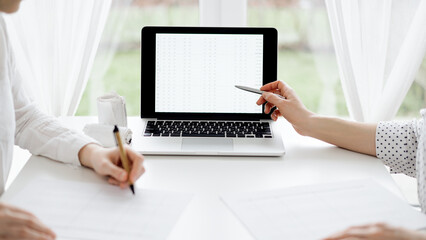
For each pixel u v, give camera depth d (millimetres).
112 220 780
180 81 1228
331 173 975
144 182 928
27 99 1133
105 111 1140
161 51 1224
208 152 1051
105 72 1655
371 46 1459
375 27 1444
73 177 940
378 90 1489
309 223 779
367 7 1435
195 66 1227
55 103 1514
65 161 998
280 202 846
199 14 1634
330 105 1683
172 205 833
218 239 738
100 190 881
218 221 789
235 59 1228
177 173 970
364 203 842
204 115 1229
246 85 1231
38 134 1047
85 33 1469
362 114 1518
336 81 1655
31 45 1474
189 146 1075
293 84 1678
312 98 1685
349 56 1467
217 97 1229
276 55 1223
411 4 1428
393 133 1064
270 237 740
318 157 1060
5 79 1019
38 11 1443
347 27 1467
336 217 797
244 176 958
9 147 1017
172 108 1230
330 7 1452
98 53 1628
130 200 846
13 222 683
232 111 1229
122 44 1640
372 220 789
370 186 906
